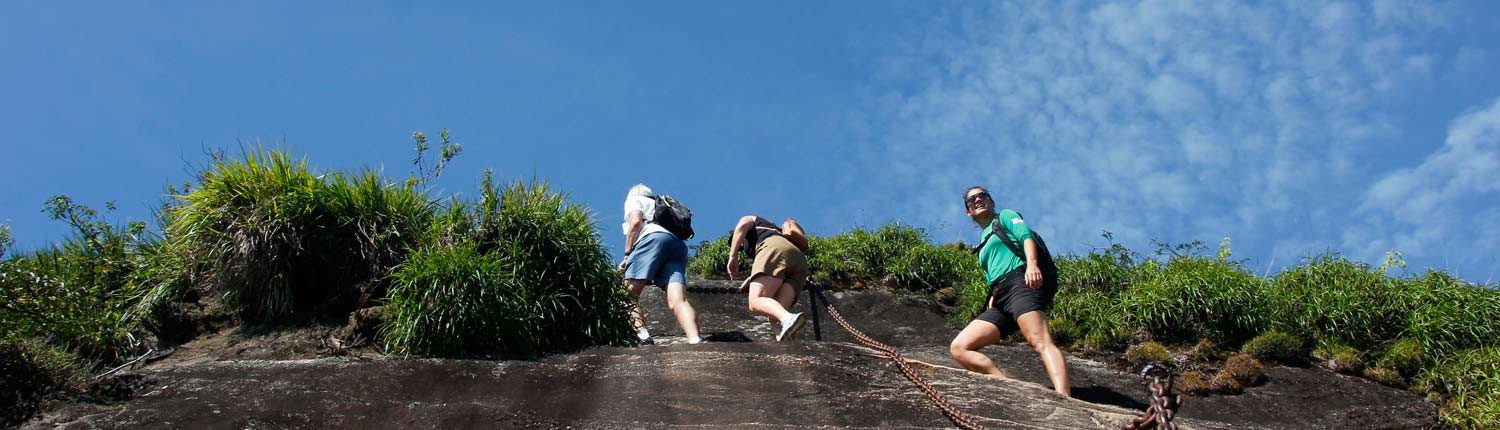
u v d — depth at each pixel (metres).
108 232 9.08
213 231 8.45
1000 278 7.96
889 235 13.05
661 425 6.55
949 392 7.22
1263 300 9.68
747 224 9.14
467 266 7.86
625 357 7.64
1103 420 7.11
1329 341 9.43
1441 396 8.57
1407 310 9.46
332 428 6.53
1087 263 10.82
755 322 10.86
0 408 6.55
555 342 8.16
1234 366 8.84
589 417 6.66
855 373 7.41
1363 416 8.23
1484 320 9.19
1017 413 7.02
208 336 8.31
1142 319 9.66
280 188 8.66
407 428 6.50
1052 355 7.61
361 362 7.52
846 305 11.73
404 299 7.89
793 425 6.59
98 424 6.50
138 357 7.97
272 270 8.41
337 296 8.44
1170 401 5.51
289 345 8.01
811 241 13.07
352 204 8.70
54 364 6.93
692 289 11.66
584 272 8.39
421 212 8.91
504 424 6.55
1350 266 10.14
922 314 11.55
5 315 7.26
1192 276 9.82
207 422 6.54
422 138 10.95
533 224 8.42
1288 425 8.12
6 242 8.34
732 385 7.12
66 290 7.75
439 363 7.48
